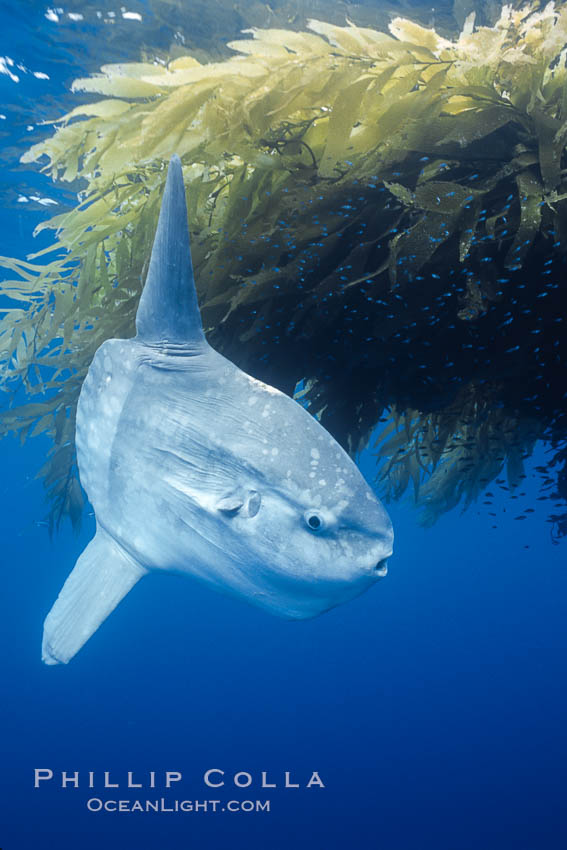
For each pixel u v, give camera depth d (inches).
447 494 151.0
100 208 110.4
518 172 77.2
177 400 49.2
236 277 81.2
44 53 264.5
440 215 74.6
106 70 98.7
